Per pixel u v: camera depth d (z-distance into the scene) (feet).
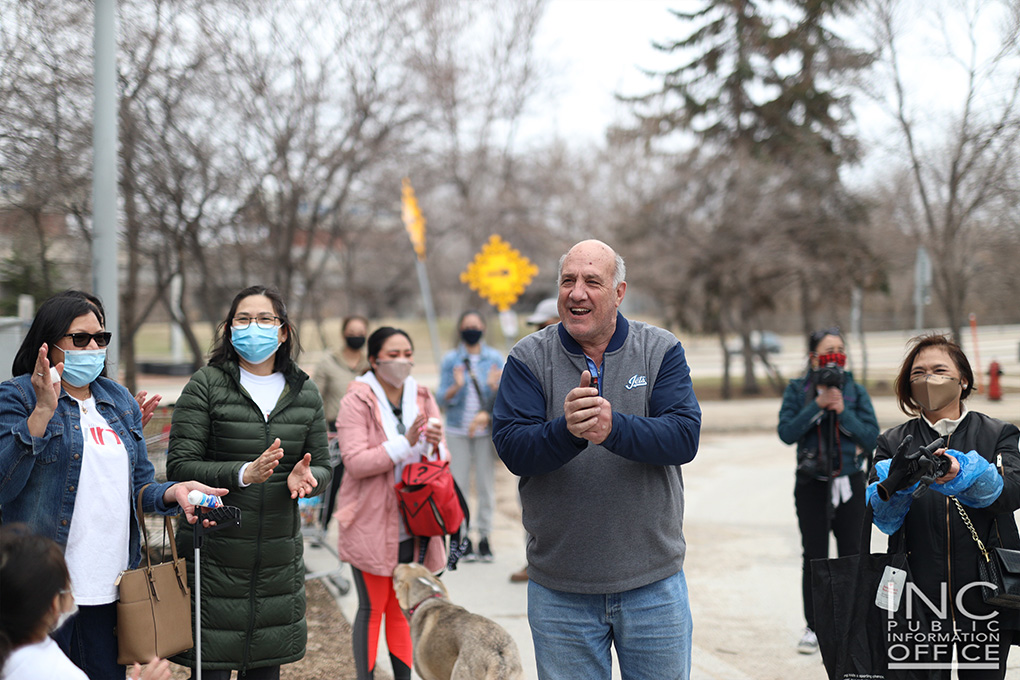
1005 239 53.36
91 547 10.29
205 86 35.55
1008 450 11.02
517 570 23.94
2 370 20.90
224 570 11.60
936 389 11.13
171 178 35.42
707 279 81.92
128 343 36.99
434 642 12.96
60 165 25.14
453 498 14.23
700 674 16.12
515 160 91.76
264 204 44.80
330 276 132.16
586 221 94.73
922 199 53.52
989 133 42.80
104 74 17.89
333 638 18.28
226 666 11.57
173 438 11.87
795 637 18.34
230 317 12.08
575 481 9.45
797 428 17.04
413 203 43.29
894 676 10.84
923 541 10.91
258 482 11.34
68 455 10.18
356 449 14.49
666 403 9.53
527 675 15.92
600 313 9.46
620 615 9.62
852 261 75.05
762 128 80.53
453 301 148.46
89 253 32.27
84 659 10.42
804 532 17.39
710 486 38.11
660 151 83.46
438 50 59.47
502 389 9.95
